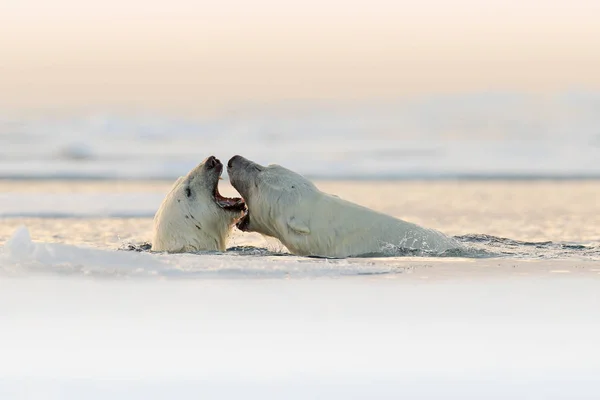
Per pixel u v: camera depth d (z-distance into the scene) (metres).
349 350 26.98
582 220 67.44
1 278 36.31
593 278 37.84
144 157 123.06
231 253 43.09
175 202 43.19
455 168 110.56
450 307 32.16
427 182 98.81
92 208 73.31
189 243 43.00
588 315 31.20
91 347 27.14
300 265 38.88
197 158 122.56
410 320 30.41
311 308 31.81
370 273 38.06
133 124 157.25
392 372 25.09
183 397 23.23
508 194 87.06
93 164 111.44
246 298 33.16
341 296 33.66
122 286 34.97
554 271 39.56
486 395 23.36
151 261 39.22
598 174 105.25
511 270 39.66
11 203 76.12
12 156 122.38
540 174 105.00
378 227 42.88
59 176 99.19
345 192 88.50
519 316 31.02
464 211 73.62
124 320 30.11
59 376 24.77
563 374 25.03
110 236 57.25
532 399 23.23
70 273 37.34
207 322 29.83
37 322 29.80
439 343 27.78
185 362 25.88
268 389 23.73
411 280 36.84
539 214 71.31
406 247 42.78
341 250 42.12
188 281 36.09
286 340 27.95
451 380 24.50
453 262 41.44
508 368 25.48
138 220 66.50
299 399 23.08
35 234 58.03
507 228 62.47
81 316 30.53
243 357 26.25
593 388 23.88
